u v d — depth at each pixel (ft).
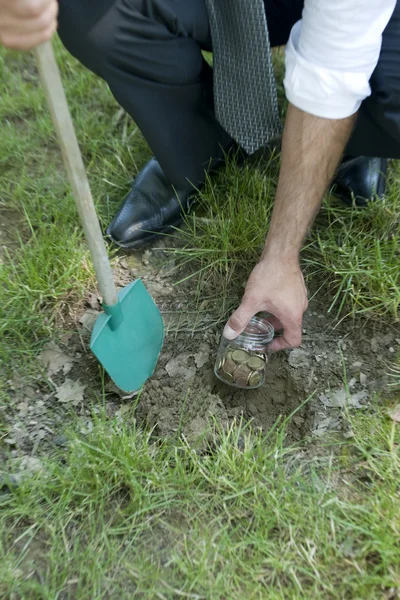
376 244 5.03
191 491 4.03
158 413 4.53
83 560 3.79
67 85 6.77
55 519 3.96
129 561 3.81
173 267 5.42
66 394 4.63
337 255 5.22
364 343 4.89
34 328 4.94
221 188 5.77
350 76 3.81
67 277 5.10
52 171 6.10
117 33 4.32
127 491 4.12
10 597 3.65
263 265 4.32
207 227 5.40
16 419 4.49
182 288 5.29
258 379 4.54
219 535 3.90
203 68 5.13
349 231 5.34
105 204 5.79
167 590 3.67
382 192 5.61
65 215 5.54
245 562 3.77
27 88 7.02
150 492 4.08
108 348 4.27
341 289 5.12
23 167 6.09
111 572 3.77
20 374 4.72
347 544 3.84
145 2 4.25
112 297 4.15
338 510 3.97
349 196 5.59
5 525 3.99
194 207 5.75
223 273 5.32
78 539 3.88
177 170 5.26
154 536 3.92
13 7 2.62
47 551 3.87
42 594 3.65
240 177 5.65
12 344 4.84
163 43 4.50
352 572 3.73
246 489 4.03
